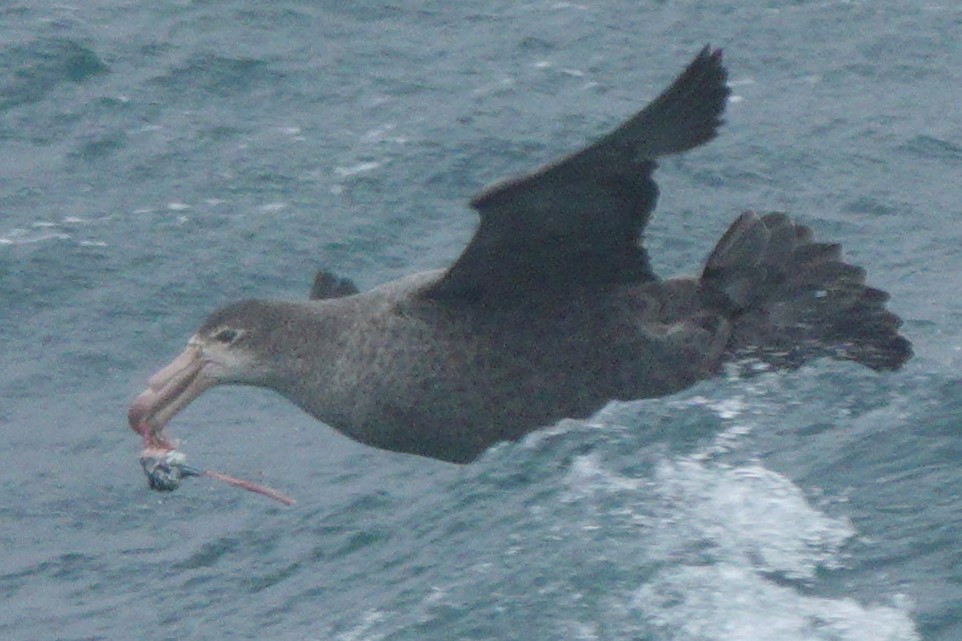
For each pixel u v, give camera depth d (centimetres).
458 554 1530
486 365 1497
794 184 2367
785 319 1538
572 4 2841
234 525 1792
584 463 1539
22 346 2162
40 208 2378
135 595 1694
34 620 1673
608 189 1386
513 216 1395
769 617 1322
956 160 2423
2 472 1952
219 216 2366
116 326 2189
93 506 1881
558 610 1387
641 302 1515
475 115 2552
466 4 2859
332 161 2466
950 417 1551
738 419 1549
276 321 1524
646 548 1423
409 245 2309
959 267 2136
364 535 1678
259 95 2630
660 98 1294
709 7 2812
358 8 2852
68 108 2581
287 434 1998
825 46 2702
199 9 2836
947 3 2809
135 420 1527
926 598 1316
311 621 1539
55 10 2809
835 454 1511
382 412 1506
